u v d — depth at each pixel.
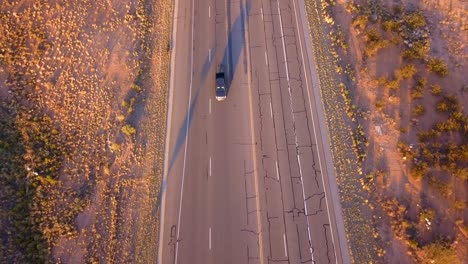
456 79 42.84
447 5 48.00
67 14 46.31
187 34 46.72
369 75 43.16
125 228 35.38
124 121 40.50
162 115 41.38
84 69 43.12
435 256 33.09
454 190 36.66
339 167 38.09
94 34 45.56
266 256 34.19
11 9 45.38
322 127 40.28
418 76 42.75
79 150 38.75
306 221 35.62
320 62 44.22
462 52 44.62
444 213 35.66
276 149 39.31
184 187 37.59
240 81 43.34
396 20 46.41
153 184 37.66
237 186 37.50
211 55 45.12
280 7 48.53
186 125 40.84
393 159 38.38
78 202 36.09
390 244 34.31
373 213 35.75
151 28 47.00
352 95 41.94
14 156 37.09
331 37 45.81
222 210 36.38
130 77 43.19
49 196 36.09
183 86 43.12
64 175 37.38
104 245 34.47
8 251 32.97
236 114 41.38
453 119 39.47
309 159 38.69
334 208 36.12
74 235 34.69
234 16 47.94
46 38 44.38
